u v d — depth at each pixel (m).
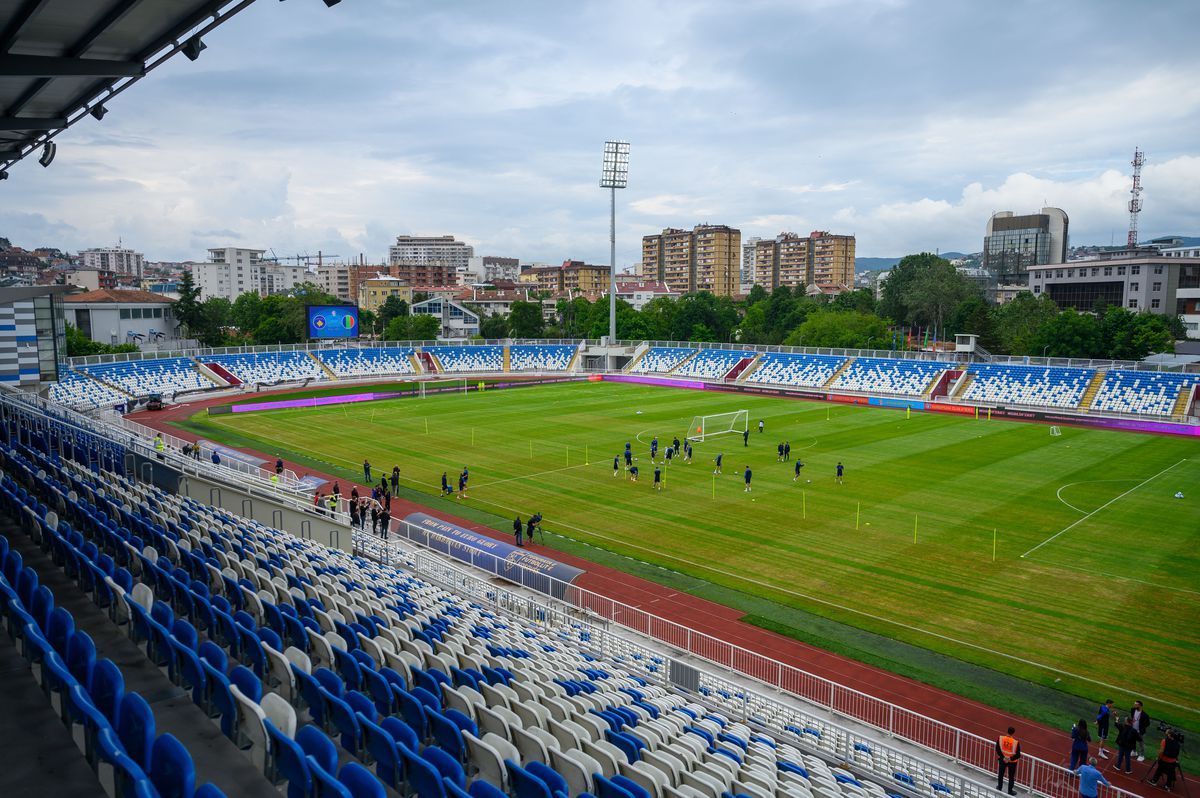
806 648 25.75
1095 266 157.62
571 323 153.25
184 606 14.63
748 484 44.50
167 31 18.66
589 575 31.91
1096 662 24.75
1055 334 102.75
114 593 13.01
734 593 30.16
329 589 19.72
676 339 133.75
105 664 9.02
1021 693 23.03
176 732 9.78
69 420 42.75
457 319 156.25
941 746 20.22
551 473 48.88
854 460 52.97
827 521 38.78
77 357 78.25
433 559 31.28
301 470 49.50
